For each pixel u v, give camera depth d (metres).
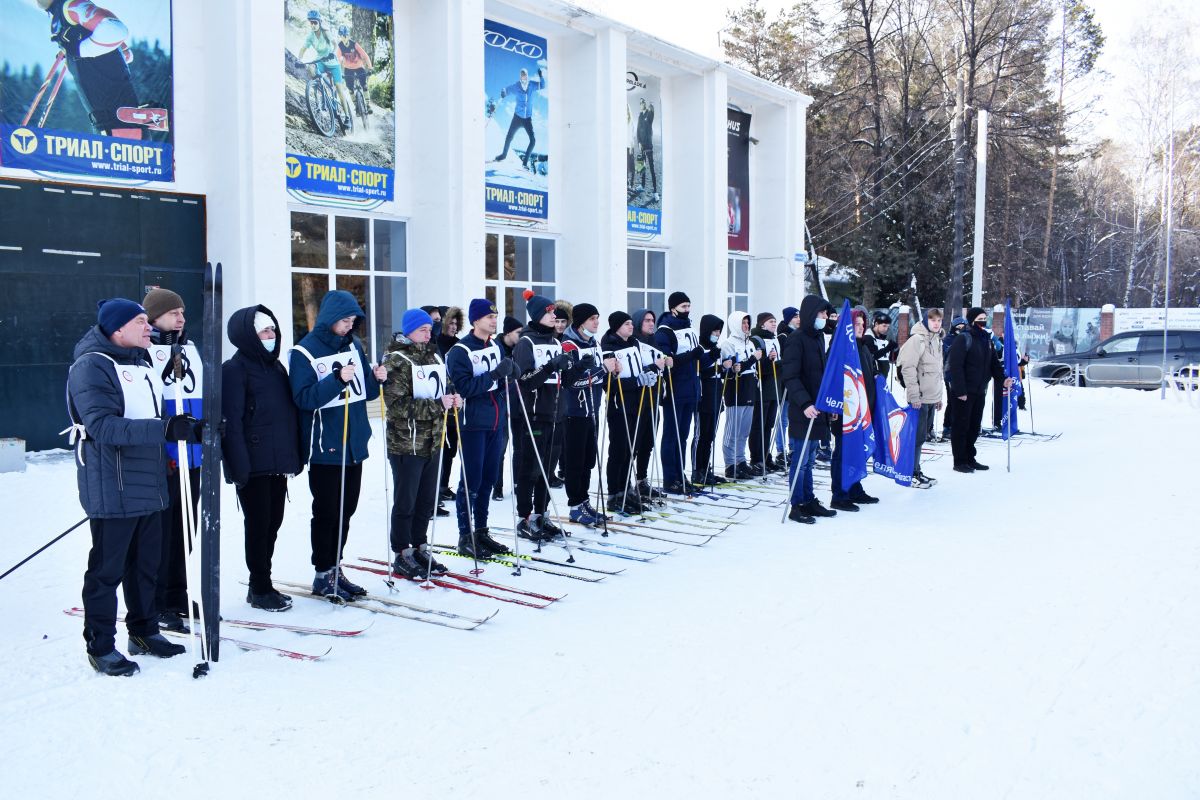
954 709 3.59
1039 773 3.07
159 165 10.52
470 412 5.77
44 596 5.04
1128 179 43.97
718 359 8.66
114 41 10.06
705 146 18.58
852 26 32.84
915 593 5.18
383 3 12.77
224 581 5.40
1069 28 37.09
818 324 7.50
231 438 4.46
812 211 34.59
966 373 9.69
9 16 9.31
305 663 4.09
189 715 3.52
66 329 9.96
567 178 16.47
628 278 18.33
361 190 12.72
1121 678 3.90
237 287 10.76
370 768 3.10
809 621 4.68
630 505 7.39
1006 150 33.75
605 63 15.94
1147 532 6.65
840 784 3.00
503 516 7.23
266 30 10.67
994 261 34.84
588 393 6.75
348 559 5.88
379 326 13.35
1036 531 6.77
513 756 3.20
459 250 13.18
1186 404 16.67
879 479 9.31
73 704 3.62
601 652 4.23
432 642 4.38
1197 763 3.14
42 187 9.67
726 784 3.00
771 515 7.39
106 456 3.85
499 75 14.92
